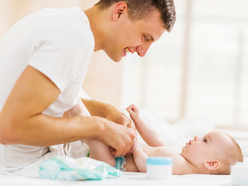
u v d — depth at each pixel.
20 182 1.03
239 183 1.13
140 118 1.74
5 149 1.28
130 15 1.29
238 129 3.66
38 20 1.24
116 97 3.45
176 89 3.81
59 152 1.41
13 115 1.06
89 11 1.34
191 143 1.54
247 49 3.72
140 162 1.38
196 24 3.77
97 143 1.36
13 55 1.21
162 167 1.16
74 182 1.04
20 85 1.08
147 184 1.04
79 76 1.21
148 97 3.85
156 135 1.72
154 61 3.84
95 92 3.45
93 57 3.46
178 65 3.80
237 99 3.72
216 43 3.75
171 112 3.81
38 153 1.33
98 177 1.08
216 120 3.72
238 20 3.73
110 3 1.31
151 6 1.28
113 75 3.45
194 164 1.50
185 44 3.70
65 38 1.13
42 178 1.13
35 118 1.08
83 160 1.12
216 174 1.49
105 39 1.34
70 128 1.16
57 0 2.75
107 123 1.29
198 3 3.75
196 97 3.75
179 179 1.18
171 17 1.32
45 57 1.10
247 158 1.78
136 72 3.86
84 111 1.53
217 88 3.74
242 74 3.73
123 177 1.18
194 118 3.01
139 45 1.36
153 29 1.31
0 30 2.11
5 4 2.15
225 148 1.50
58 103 1.26
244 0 3.72
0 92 1.21
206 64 3.76
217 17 3.75
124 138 1.32
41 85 1.09
